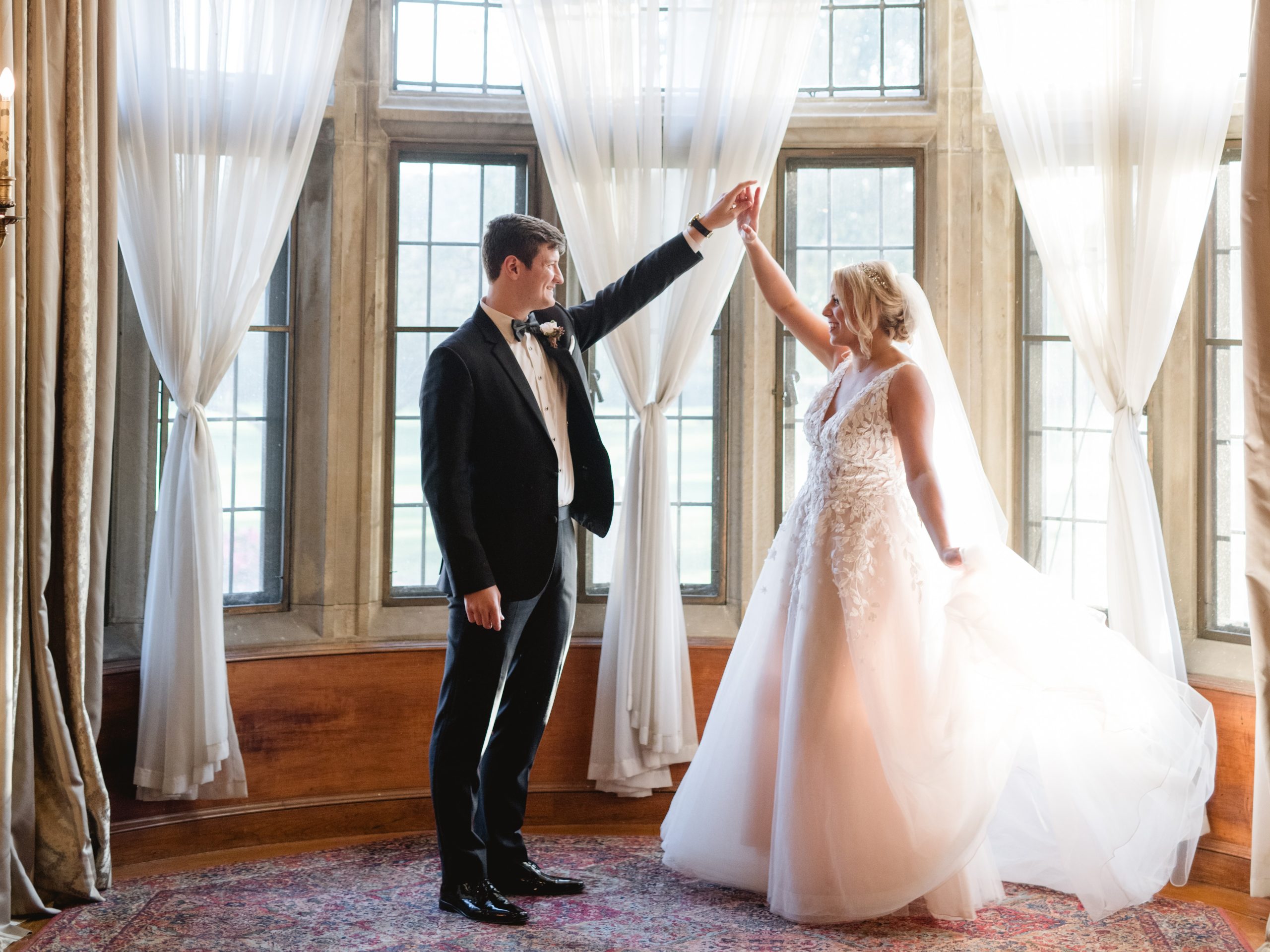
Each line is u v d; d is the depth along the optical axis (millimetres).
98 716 3193
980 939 2809
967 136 3797
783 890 2889
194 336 3412
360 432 3797
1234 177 3537
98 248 3164
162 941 2785
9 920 2861
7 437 2869
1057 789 2875
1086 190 3514
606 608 3881
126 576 3623
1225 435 3564
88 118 3102
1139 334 3383
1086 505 3746
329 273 3785
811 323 3381
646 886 3176
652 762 3627
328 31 3529
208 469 3432
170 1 3379
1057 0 3465
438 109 3844
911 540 2982
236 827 3541
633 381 3670
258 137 3506
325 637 3750
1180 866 3145
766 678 3102
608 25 3674
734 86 3645
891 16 3924
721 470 3969
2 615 2859
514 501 2977
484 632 2955
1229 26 3271
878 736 2818
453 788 2965
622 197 3693
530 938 2795
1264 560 3020
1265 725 3010
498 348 3018
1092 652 2846
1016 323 3812
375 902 3061
